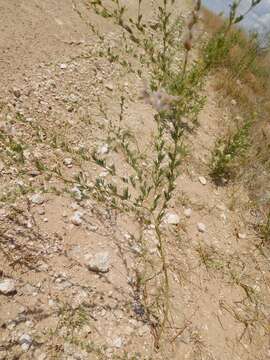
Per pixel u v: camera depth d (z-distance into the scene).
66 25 0.83
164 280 0.42
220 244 0.51
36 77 0.63
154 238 0.47
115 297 0.39
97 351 0.34
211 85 0.99
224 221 0.55
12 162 0.46
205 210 0.56
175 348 0.37
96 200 0.45
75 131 0.57
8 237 0.39
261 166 0.70
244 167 0.68
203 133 0.75
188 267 0.46
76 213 0.44
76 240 0.42
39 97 0.60
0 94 0.56
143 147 0.60
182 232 0.50
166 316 0.37
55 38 0.76
